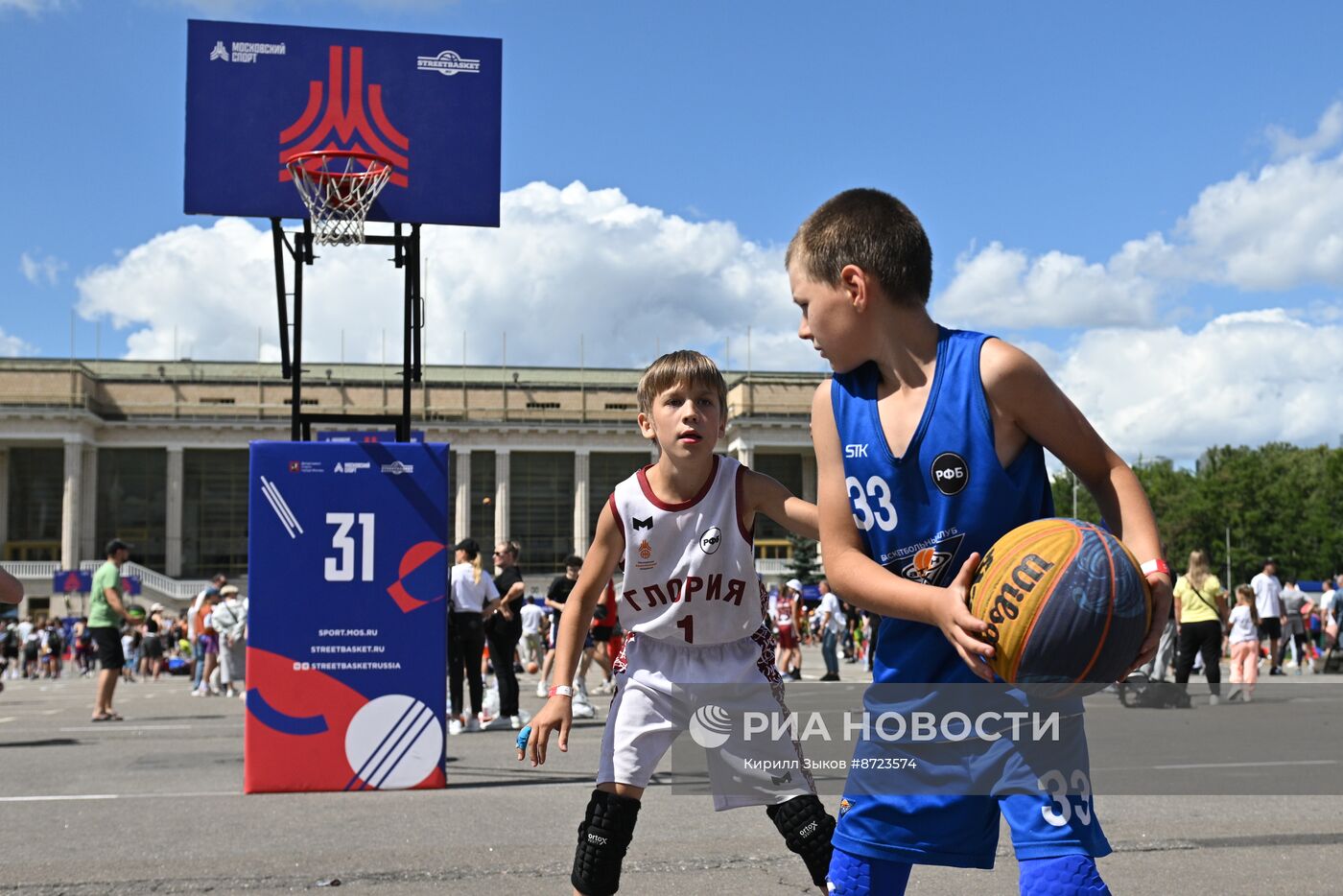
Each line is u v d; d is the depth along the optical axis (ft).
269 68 32.81
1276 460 333.62
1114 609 7.17
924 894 15.43
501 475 324.39
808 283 8.46
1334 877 16.43
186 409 314.55
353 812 22.39
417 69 33.30
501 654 41.45
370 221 32.50
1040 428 7.93
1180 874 16.62
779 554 262.67
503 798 23.95
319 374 340.80
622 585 11.73
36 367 301.22
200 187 32.32
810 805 11.27
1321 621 81.46
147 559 316.19
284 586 24.81
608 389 331.98
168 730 42.32
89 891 16.08
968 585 7.57
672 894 15.43
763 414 309.22
